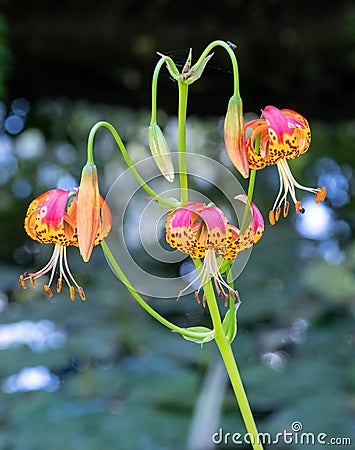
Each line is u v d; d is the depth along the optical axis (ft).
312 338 5.94
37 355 5.62
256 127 3.52
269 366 5.48
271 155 3.49
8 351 5.75
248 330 6.37
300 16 8.01
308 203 9.36
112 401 5.25
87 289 6.59
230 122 3.45
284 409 5.01
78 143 10.82
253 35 8.04
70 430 4.93
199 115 8.64
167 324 3.51
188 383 5.17
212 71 8.28
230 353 3.55
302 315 6.02
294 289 6.32
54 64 8.36
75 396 5.24
